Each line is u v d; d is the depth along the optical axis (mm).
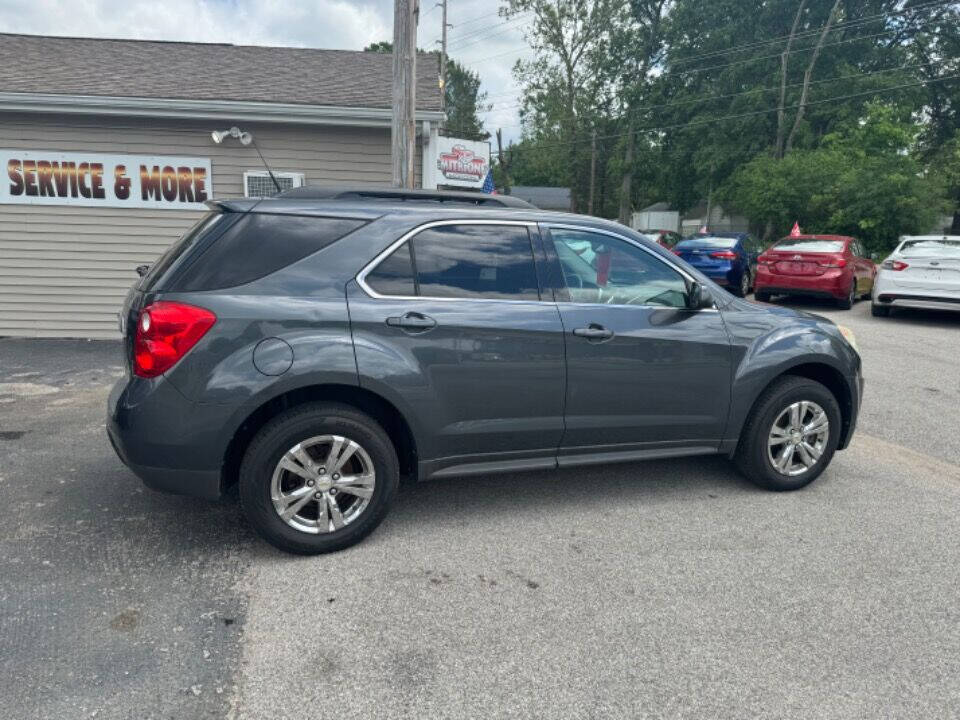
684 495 4109
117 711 2191
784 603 2922
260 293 3080
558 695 2332
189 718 2176
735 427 4004
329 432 3172
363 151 9008
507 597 2936
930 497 4125
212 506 3801
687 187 41312
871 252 21734
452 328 3322
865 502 4031
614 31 39125
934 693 2377
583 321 3586
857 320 11633
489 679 2406
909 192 21156
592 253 3729
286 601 2867
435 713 2234
